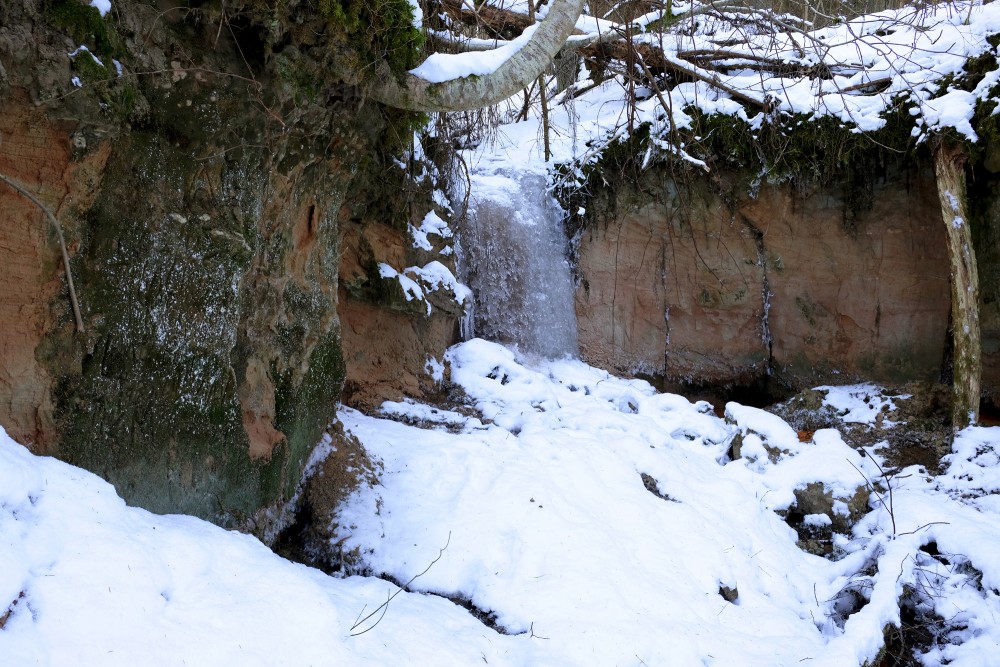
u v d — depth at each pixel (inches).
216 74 171.6
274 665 132.1
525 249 423.2
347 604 168.9
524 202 430.6
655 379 450.3
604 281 445.4
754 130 410.9
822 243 419.5
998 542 256.5
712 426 344.5
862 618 218.8
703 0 352.8
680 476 284.5
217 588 141.3
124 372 161.9
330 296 245.3
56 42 141.3
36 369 147.5
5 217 141.7
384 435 275.9
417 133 355.6
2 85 134.7
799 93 406.0
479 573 214.8
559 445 282.2
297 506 235.9
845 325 423.8
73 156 147.1
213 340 180.9
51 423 149.6
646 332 448.8
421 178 357.1
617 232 439.8
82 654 112.8
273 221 205.5
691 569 232.1
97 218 154.9
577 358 443.2
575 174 436.8
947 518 273.3
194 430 178.5
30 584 115.3
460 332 399.2
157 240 165.3
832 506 292.0
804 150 403.2
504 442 281.3
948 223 352.5
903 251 404.5
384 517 235.9
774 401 442.6
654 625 198.1
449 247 372.8
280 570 154.9
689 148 414.6
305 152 209.3
